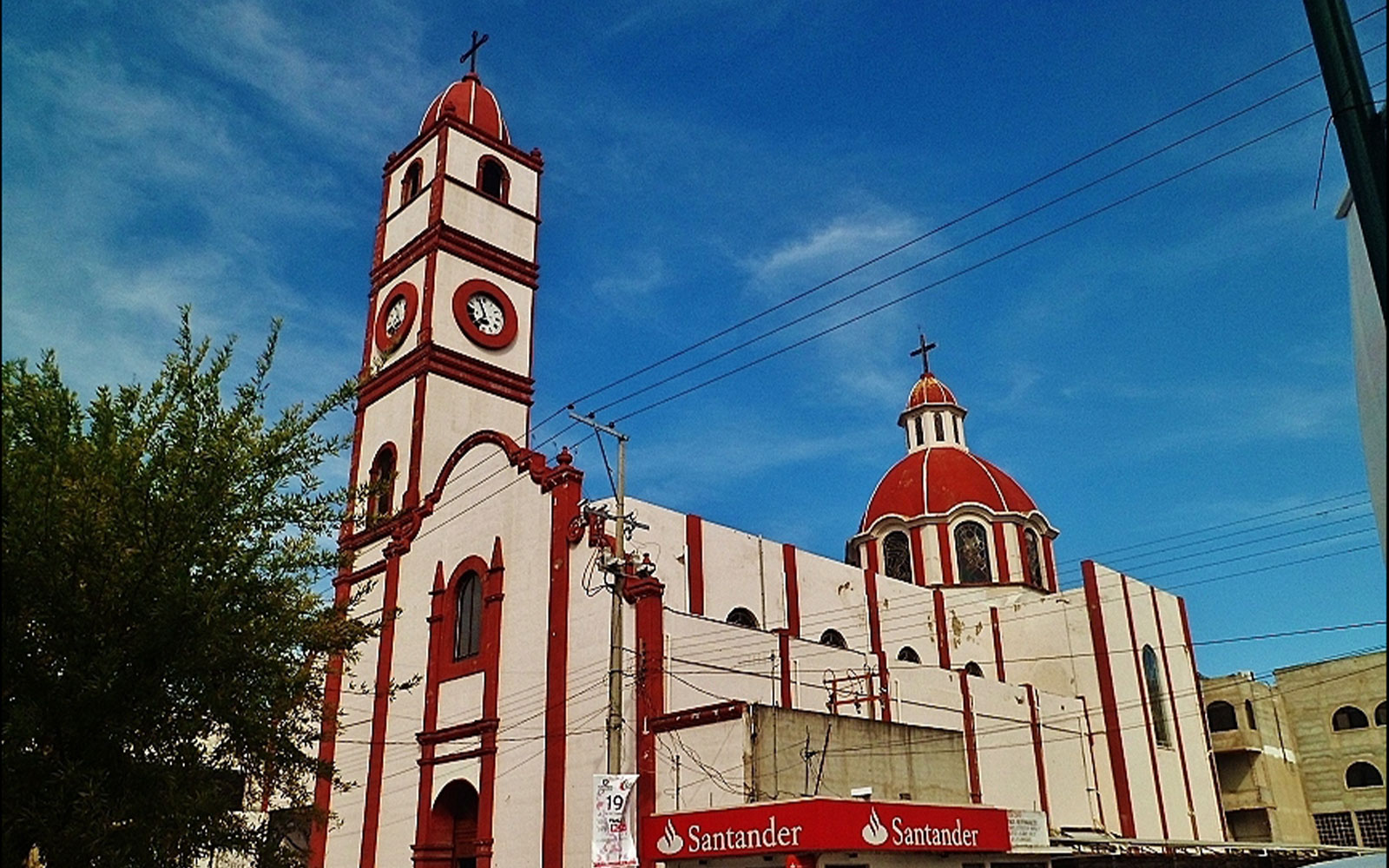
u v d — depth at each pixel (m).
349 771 38.44
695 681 31.25
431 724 35.81
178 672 16.08
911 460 60.06
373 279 48.28
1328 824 58.25
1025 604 51.97
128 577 15.55
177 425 17.08
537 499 35.28
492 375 44.47
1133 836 46.00
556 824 30.11
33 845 14.65
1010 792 42.03
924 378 63.69
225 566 17.19
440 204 45.53
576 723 31.09
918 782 31.38
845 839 24.59
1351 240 10.55
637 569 31.50
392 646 39.00
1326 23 8.54
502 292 46.28
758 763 27.05
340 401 19.28
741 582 40.06
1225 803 56.31
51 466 15.25
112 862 14.95
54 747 15.20
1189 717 53.12
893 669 39.03
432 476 41.53
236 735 17.16
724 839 25.91
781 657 34.53
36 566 14.88
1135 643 51.00
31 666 15.08
